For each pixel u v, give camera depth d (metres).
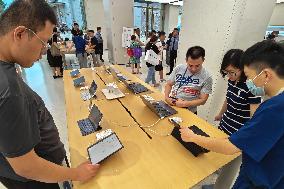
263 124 0.82
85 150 1.41
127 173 1.19
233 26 2.28
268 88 0.84
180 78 2.23
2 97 0.65
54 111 3.65
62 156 1.11
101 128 1.69
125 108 2.08
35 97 0.89
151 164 1.26
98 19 10.21
